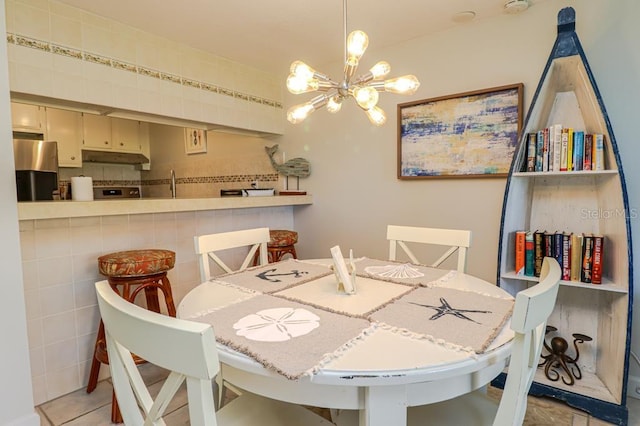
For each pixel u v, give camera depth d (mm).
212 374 631
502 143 2303
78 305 2068
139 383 845
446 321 1105
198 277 2705
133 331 718
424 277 1619
